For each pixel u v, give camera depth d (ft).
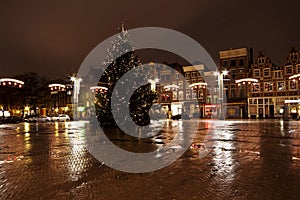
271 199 17.04
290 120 123.03
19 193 18.88
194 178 22.36
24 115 203.51
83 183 21.20
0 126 114.21
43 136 62.23
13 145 45.93
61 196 18.11
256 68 158.81
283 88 150.61
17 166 27.89
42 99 242.37
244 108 161.38
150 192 18.78
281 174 23.12
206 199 17.24
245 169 25.22
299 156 31.48
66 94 220.64
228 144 42.70
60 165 28.07
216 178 22.22
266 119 139.13
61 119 177.37
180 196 17.87
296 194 17.89
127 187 20.04
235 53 165.68
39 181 21.89
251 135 55.83
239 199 17.13
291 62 148.25
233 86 165.58
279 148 37.70
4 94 195.93
